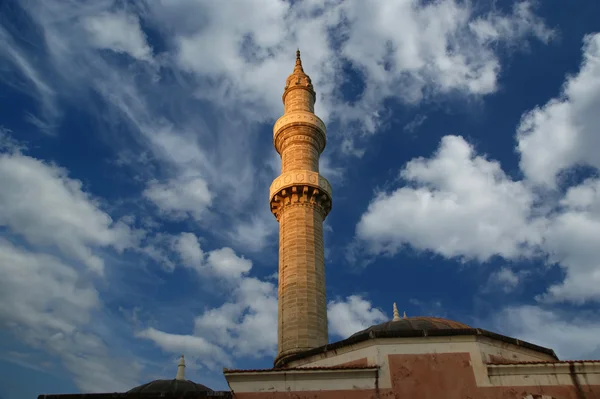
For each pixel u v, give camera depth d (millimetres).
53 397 23812
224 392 23484
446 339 24891
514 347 26234
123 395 23797
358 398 23438
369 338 25172
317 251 42094
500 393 23438
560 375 23797
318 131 50281
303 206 44094
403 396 23438
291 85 54812
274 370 23859
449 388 23609
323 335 38156
